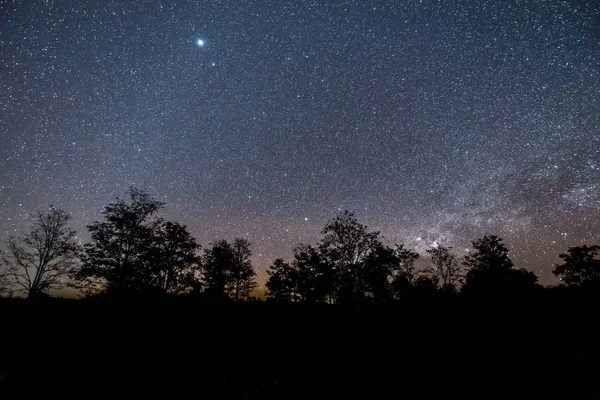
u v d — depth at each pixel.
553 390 10.15
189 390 11.24
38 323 19.31
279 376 12.63
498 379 11.48
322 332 20.73
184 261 33.66
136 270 30.05
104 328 19.16
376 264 33.81
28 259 28.28
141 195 32.22
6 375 11.98
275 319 24.64
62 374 12.34
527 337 16.11
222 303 30.36
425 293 28.95
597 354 12.86
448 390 10.93
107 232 29.97
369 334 19.88
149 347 16.23
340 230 34.56
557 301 22.61
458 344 16.16
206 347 16.78
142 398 10.57
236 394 11.02
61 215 30.28
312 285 39.00
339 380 12.28
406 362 14.21
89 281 28.34
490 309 22.38
